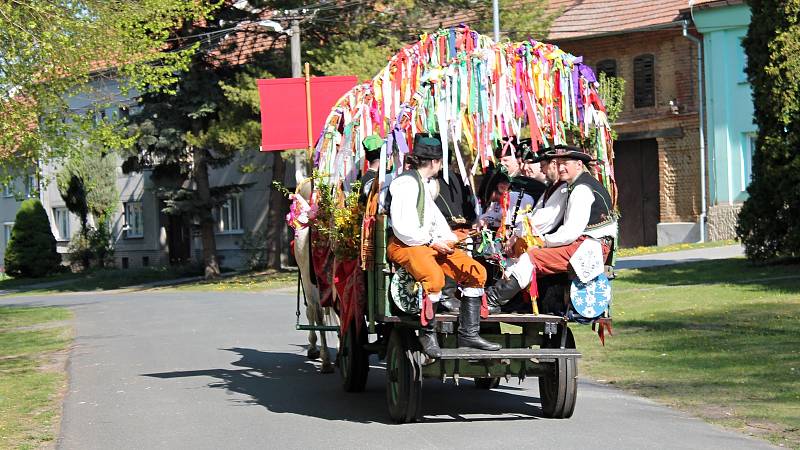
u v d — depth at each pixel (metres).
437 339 9.59
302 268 13.76
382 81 11.01
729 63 34.94
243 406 11.14
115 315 25.25
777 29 23.22
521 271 9.43
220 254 49.88
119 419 10.57
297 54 30.27
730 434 8.98
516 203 10.10
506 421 9.88
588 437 8.95
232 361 14.98
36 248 54.38
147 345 17.55
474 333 9.31
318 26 36.94
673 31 36.47
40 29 18.27
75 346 18.20
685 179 36.44
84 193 54.16
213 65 38.28
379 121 11.09
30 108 19.41
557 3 41.22
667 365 12.90
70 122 21.70
